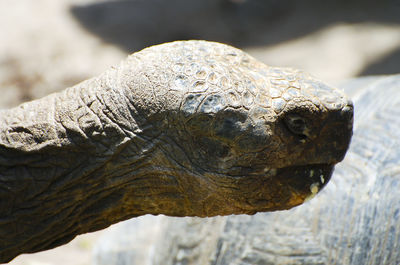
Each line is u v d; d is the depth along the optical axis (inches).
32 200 87.7
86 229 88.5
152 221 110.5
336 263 92.7
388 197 92.7
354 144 94.8
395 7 265.0
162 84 86.5
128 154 87.0
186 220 98.6
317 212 94.0
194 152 86.6
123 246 110.8
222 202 87.2
